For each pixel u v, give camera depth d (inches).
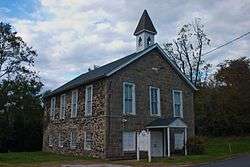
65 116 1322.6
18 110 1658.5
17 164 910.4
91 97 1139.9
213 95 1883.6
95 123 1097.4
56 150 1368.1
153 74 1182.9
